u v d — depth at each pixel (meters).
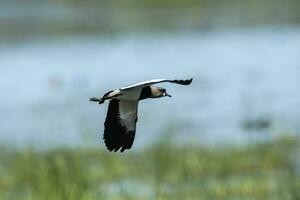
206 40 45.97
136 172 18.88
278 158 19.34
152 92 7.85
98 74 37.75
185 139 22.03
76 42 48.34
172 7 61.31
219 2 61.91
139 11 60.75
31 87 35.50
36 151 21.58
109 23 55.09
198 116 26.23
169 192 16.73
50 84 34.75
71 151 20.20
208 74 35.66
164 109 27.94
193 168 18.67
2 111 30.11
